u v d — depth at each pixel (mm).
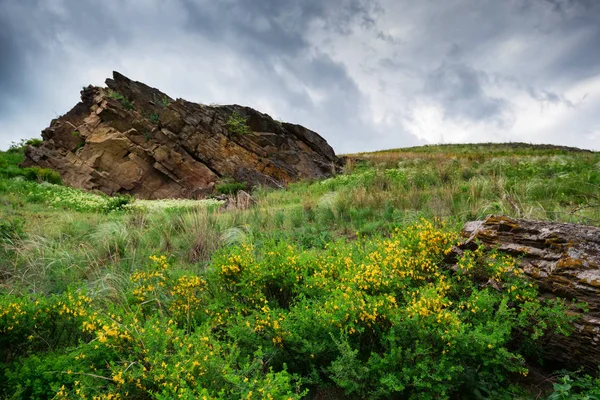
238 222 8570
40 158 19953
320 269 4227
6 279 5492
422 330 2984
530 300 3471
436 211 7559
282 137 24375
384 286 3678
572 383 3023
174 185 20000
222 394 2352
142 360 2877
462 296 3734
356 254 4625
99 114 20281
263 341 3301
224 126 22656
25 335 3463
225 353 3137
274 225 8195
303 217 8852
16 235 6914
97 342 3105
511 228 4195
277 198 14102
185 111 21750
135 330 3072
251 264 4062
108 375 2943
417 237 4367
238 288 4148
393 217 7852
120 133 19984
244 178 20500
